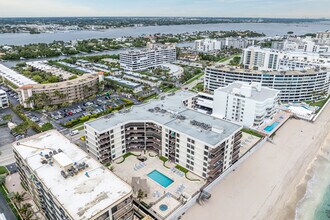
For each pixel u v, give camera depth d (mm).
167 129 121500
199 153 110750
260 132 158375
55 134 112625
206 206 102375
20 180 112750
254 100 159125
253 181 118188
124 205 77438
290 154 142250
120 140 127062
